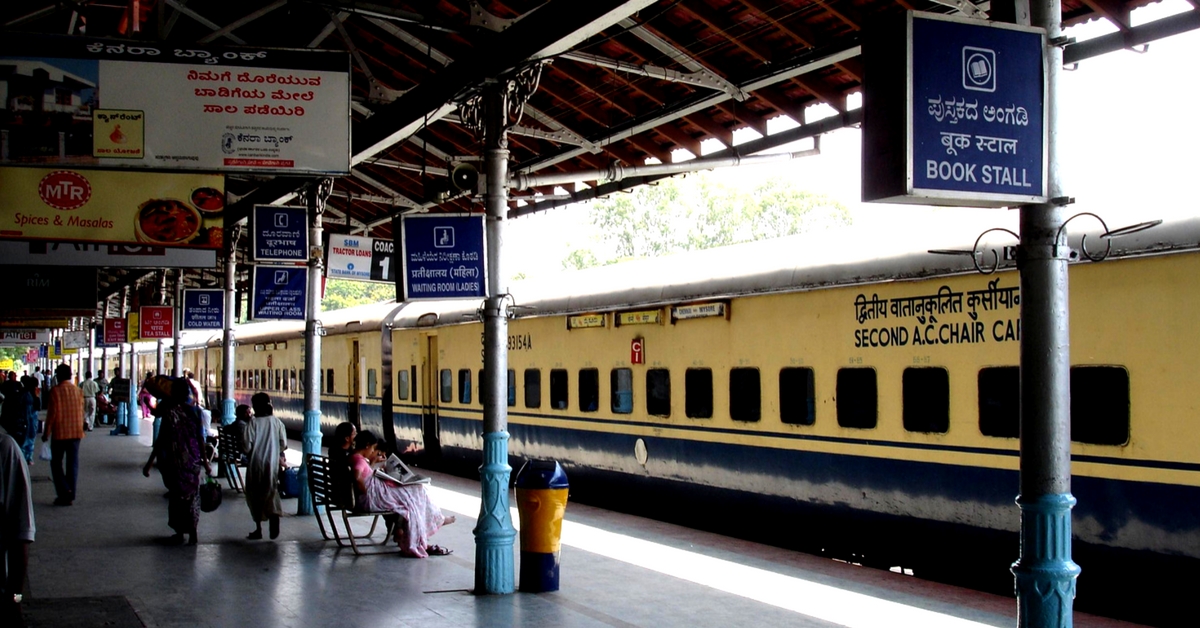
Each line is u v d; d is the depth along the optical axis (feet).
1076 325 27.61
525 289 58.44
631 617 26.21
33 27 37.73
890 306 33.35
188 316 78.07
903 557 33.65
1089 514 27.17
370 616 26.14
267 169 28.09
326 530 40.45
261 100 28.17
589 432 50.78
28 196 36.14
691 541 38.73
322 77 28.43
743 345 40.14
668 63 40.14
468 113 32.45
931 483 31.71
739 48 37.22
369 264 53.72
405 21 30.32
